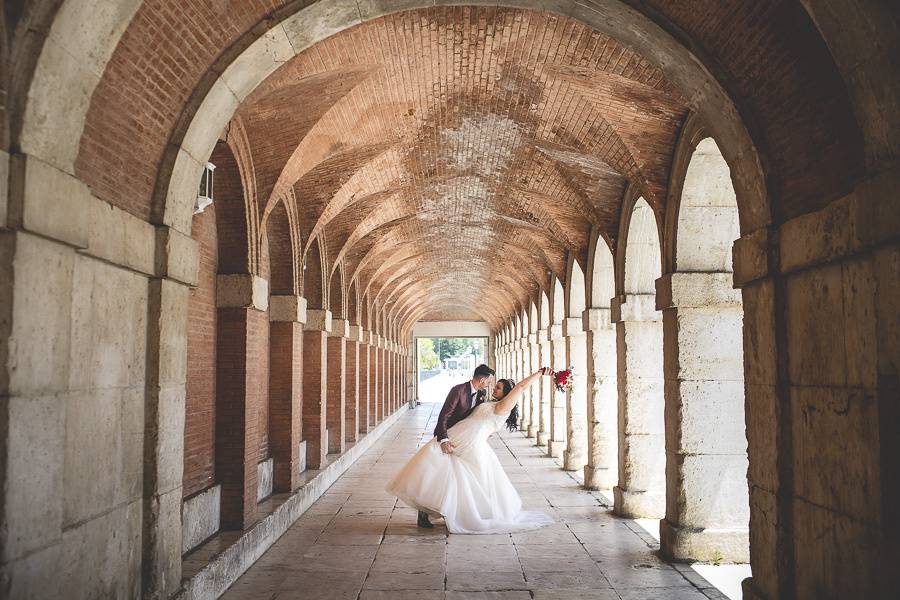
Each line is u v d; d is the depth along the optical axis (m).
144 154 4.60
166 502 4.86
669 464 7.43
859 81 3.46
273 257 9.79
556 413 16.47
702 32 4.87
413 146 10.45
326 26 5.21
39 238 3.36
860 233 3.54
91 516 3.97
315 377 11.84
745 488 7.14
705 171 7.19
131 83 4.21
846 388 3.89
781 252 4.61
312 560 7.17
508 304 28.48
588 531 8.41
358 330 16.92
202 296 7.15
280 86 6.76
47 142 3.44
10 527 3.13
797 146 4.43
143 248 4.56
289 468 9.41
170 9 4.20
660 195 7.74
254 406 7.79
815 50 4.03
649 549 7.57
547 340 18.53
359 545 7.77
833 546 4.04
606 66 6.88
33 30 3.23
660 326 9.45
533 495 11.08
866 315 3.68
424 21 6.74
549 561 7.08
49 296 3.45
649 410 9.38
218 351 7.52
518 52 7.34
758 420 4.95
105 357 4.14
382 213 13.53
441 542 7.88
